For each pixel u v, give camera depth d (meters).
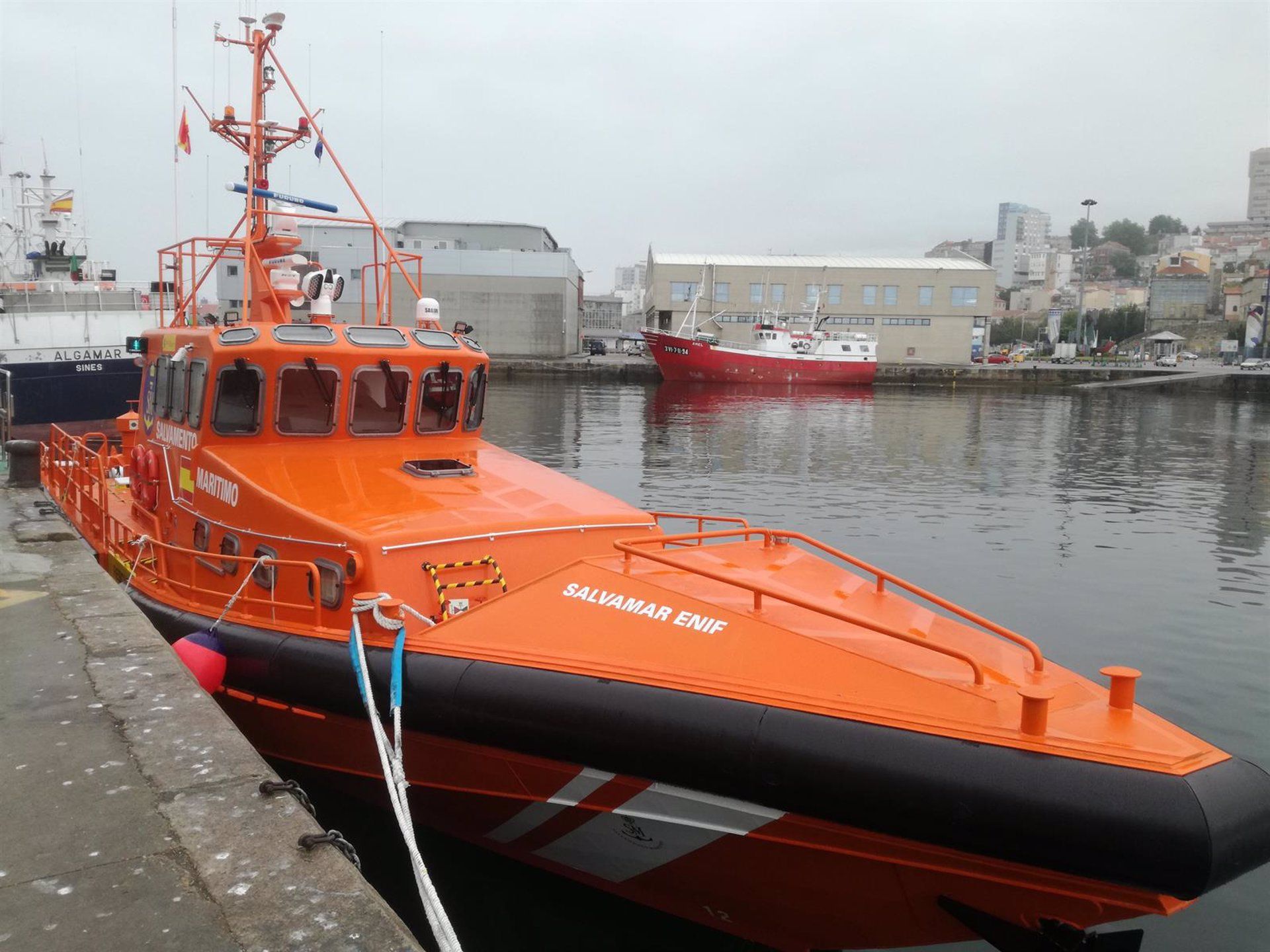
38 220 27.42
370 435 6.58
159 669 4.86
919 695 3.78
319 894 2.90
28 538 7.92
